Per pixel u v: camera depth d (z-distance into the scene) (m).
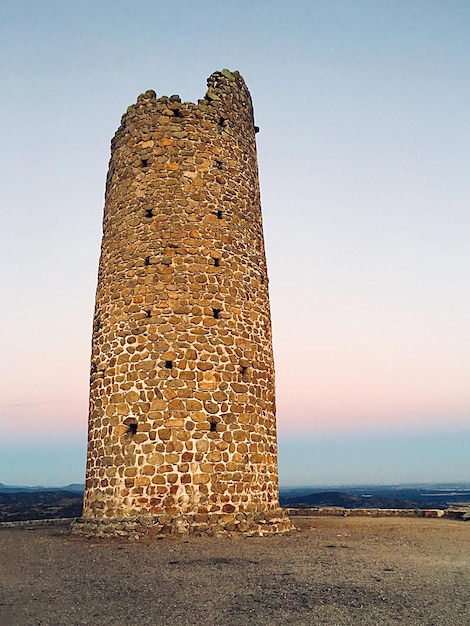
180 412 14.34
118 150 17.53
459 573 9.45
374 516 23.25
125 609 7.25
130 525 13.50
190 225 15.91
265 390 16.14
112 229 16.81
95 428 15.35
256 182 18.47
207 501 13.95
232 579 8.80
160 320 15.02
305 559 10.58
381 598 7.79
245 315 16.11
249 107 19.05
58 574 9.34
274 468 15.90
